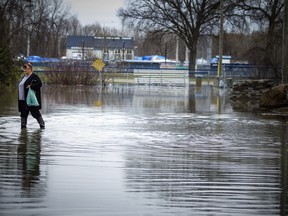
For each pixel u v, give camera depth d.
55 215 10.34
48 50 125.81
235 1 83.12
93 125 25.19
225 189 12.70
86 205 11.05
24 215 10.30
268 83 47.59
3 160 15.55
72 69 75.06
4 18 51.44
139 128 24.45
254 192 12.48
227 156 17.09
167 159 16.36
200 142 20.19
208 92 61.41
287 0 41.19
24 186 12.48
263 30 81.12
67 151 17.33
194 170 14.75
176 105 40.19
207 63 107.25
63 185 12.66
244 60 92.88
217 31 90.00
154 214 10.59
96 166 14.98
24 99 22.97
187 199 11.73
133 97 49.28
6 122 25.50
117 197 11.73
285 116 31.97
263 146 19.36
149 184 13.00
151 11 90.81
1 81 47.66
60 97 47.00
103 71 78.06
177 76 85.56
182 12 89.25
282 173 14.59
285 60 41.38
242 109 37.19
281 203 11.59
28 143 18.84
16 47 57.47
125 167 14.95
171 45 159.00
